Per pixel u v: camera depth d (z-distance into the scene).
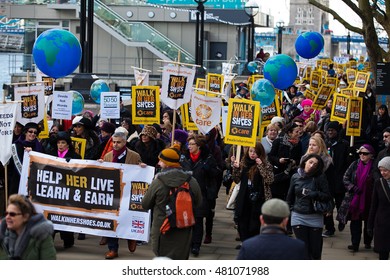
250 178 14.33
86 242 15.62
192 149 14.70
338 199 17.06
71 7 52.97
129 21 55.44
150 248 15.20
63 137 14.86
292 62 21.80
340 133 17.69
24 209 8.91
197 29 37.62
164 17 57.28
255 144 14.34
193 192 11.74
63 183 14.35
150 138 15.89
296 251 8.27
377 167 14.74
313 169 12.57
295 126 15.55
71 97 18.66
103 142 16.27
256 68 44.06
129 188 14.16
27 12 53.81
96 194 14.25
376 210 13.80
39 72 21.09
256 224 14.36
